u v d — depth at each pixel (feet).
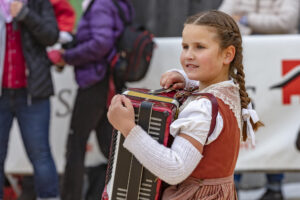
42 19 15.71
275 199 18.95
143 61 16.52
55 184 16.43
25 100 16.19
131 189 8.68
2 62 15.66
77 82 16.88
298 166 17.75
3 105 16.10
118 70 16.48
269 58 17.56
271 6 20.35
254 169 17.89
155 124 8.43
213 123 8.30
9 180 19.47
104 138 17.43
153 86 18.26
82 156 17.12
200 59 8.57
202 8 27.63
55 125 18.98
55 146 19.01
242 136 9.58
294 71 17.51
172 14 27.84
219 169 8.70
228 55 8.82
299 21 24.57
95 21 16.25
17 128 19.01
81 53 16.34
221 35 8.59
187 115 8.41
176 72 10.10
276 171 17.89
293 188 21.16
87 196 18.60
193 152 8.16
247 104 9.37
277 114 17.69
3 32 15.55
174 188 8.92
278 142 17.71
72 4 26.84
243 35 19.71
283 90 17.58
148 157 8.12
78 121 17.06
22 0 15.87
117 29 16.57
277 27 20.12
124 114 8.32
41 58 16.07
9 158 19.08
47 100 16.56
